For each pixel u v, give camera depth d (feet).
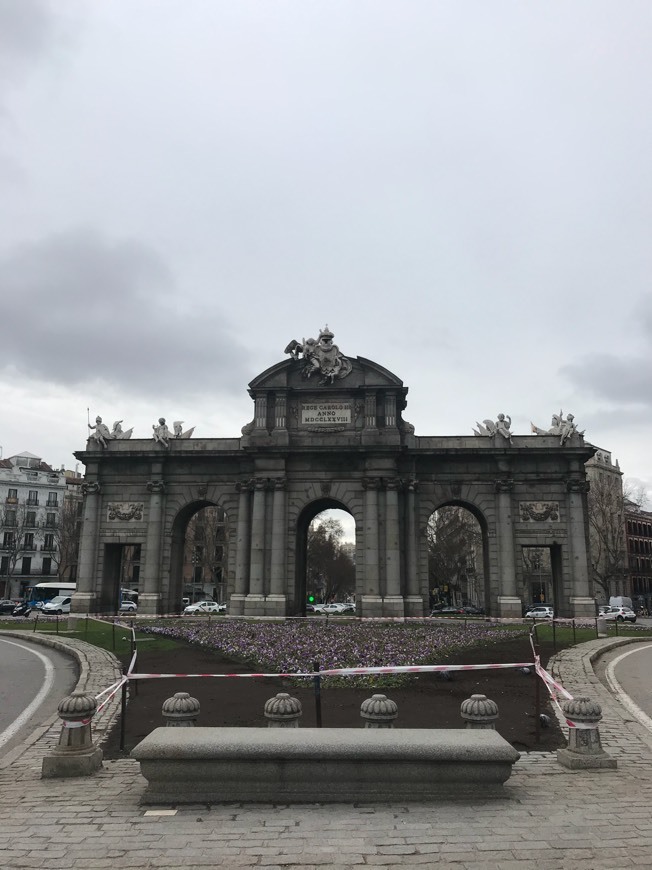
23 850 27.09
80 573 179.32
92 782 36.78
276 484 171.53
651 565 433.48
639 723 52.70
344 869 25.18
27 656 103.14
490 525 172.96
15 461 416.46
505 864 25.64
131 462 183.93
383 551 166.50
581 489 172.04
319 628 128.36
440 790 33.01
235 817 30.66
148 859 26.17
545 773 37.93
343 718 53.62
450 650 92.38
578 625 154.40
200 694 65.51
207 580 386.73
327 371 176.45
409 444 176.86
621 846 27.35
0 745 49.14
